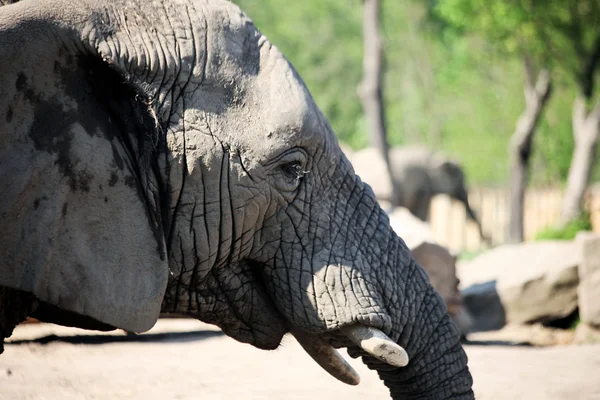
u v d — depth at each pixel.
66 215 7.30
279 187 8.27
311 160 8.45
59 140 7.34
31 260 7.15
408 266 8.78
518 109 59.72
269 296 8.65
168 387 13.38
